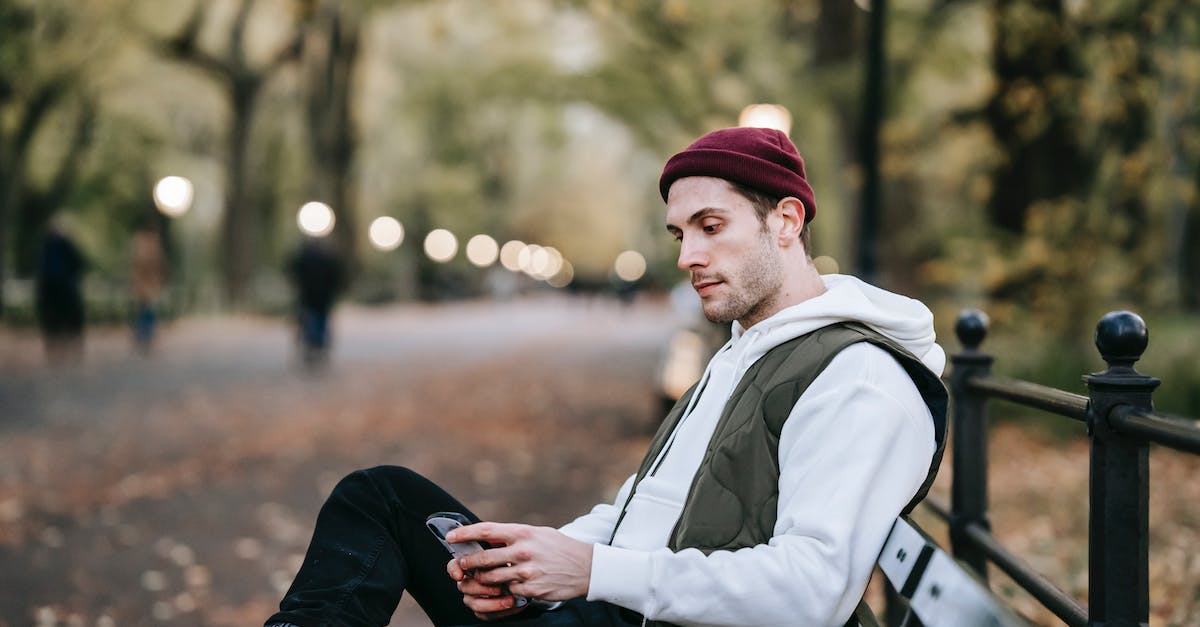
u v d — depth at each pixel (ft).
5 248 91.97
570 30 56.90
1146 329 6.30
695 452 6.44
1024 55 32.09
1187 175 34.35
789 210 6.41
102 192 124.26
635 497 6.59
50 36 87.20
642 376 55.36
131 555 18.60
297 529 20.59
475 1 57.82
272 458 28.66
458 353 71.31
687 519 5.93
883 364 5.82
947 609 4.89
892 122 34.50
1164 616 14.08
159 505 22.71
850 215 45.78
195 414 37.22
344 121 114.01
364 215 162.20
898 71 39.11
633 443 31.99
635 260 328.08
